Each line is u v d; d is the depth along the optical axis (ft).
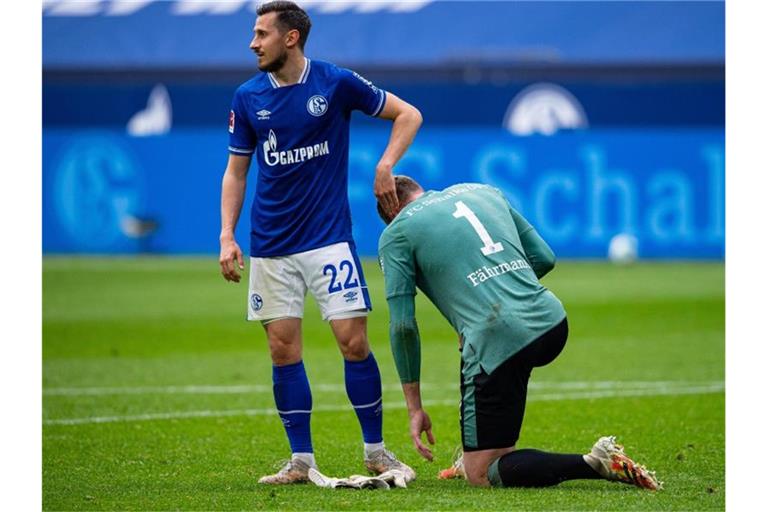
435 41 373.81
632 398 112.16
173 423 100.73
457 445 90.43
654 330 168.45
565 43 368.68
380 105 75.20
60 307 202.69
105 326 178.40
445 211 71.61
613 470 67.31
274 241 74.49
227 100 332.60
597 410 105.29
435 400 113.80
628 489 68.64
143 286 234.38
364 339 75.10
